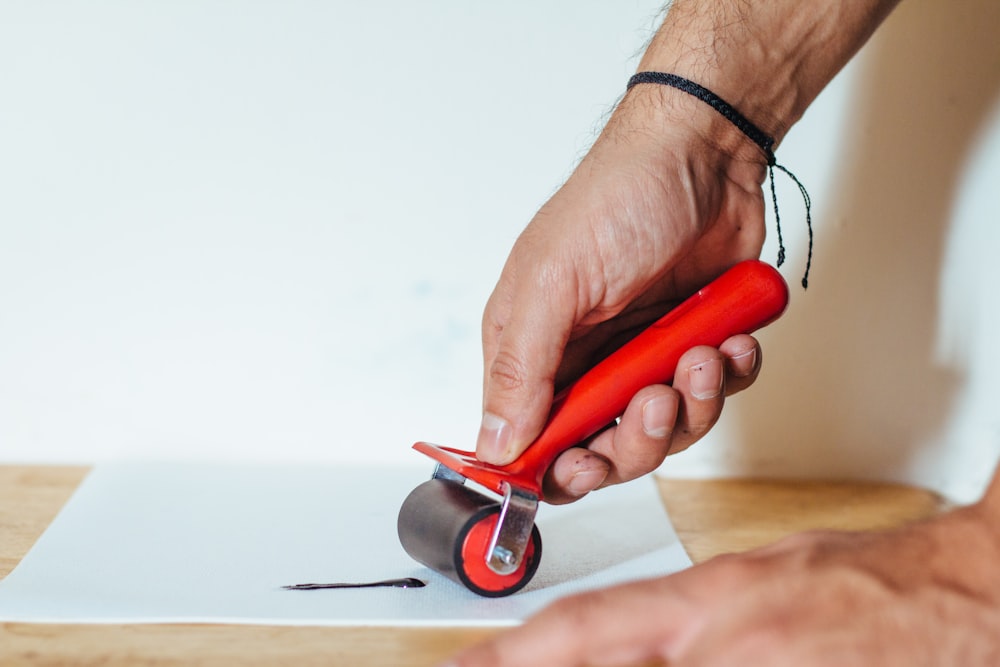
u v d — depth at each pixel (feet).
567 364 2.51
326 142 2.82
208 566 2.25
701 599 1.46
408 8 2.77
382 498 2.72
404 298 2.92
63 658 1.83
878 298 2.97
